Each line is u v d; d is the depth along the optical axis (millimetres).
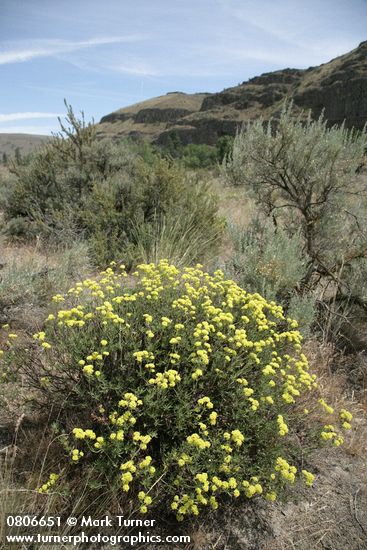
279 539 2402
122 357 2707
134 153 8164
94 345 2607
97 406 2568
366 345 4266
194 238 6113
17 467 2545
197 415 2455
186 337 2799
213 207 6652
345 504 2641
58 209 7000
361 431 3230
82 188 7098
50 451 2594
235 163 4980
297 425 2936
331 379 3637
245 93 129500
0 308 4031
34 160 8094
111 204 6293
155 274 3408
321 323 4402
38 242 6023
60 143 7684
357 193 4738
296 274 4316
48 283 4441
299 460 2869
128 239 6062
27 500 2328
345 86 88750
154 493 2455
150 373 2600
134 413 2498
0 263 5113
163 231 5805
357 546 2391
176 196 6590
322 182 4676
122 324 2783
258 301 3234
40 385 2689
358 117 85438
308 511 2576
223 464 2262
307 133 4730
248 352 2898
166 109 173125
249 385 2787
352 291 4391
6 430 2787
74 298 3514
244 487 2379
